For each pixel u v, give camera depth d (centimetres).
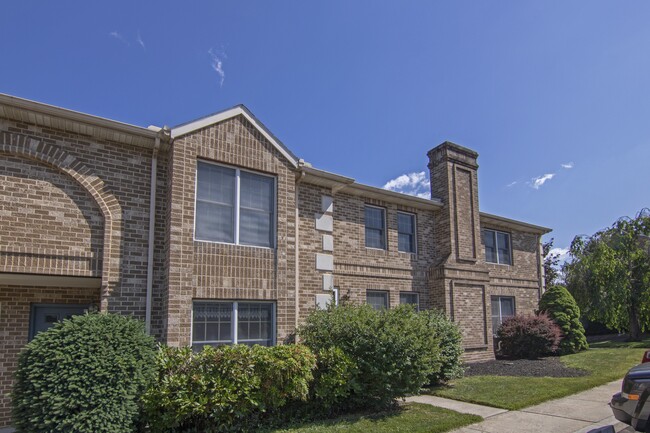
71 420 582
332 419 812
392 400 909
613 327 2236
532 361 1536
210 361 730
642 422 600
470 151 1734
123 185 893
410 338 872
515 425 763
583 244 2300
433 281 1555
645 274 2056
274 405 752
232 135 995
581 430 727
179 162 911
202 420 711
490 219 1841
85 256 830
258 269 977
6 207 774
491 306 1820
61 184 832
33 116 808
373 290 1417
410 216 1591
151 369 675
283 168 1070
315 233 1209
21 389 601
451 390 1055
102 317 679
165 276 885
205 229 935
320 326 933
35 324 888
